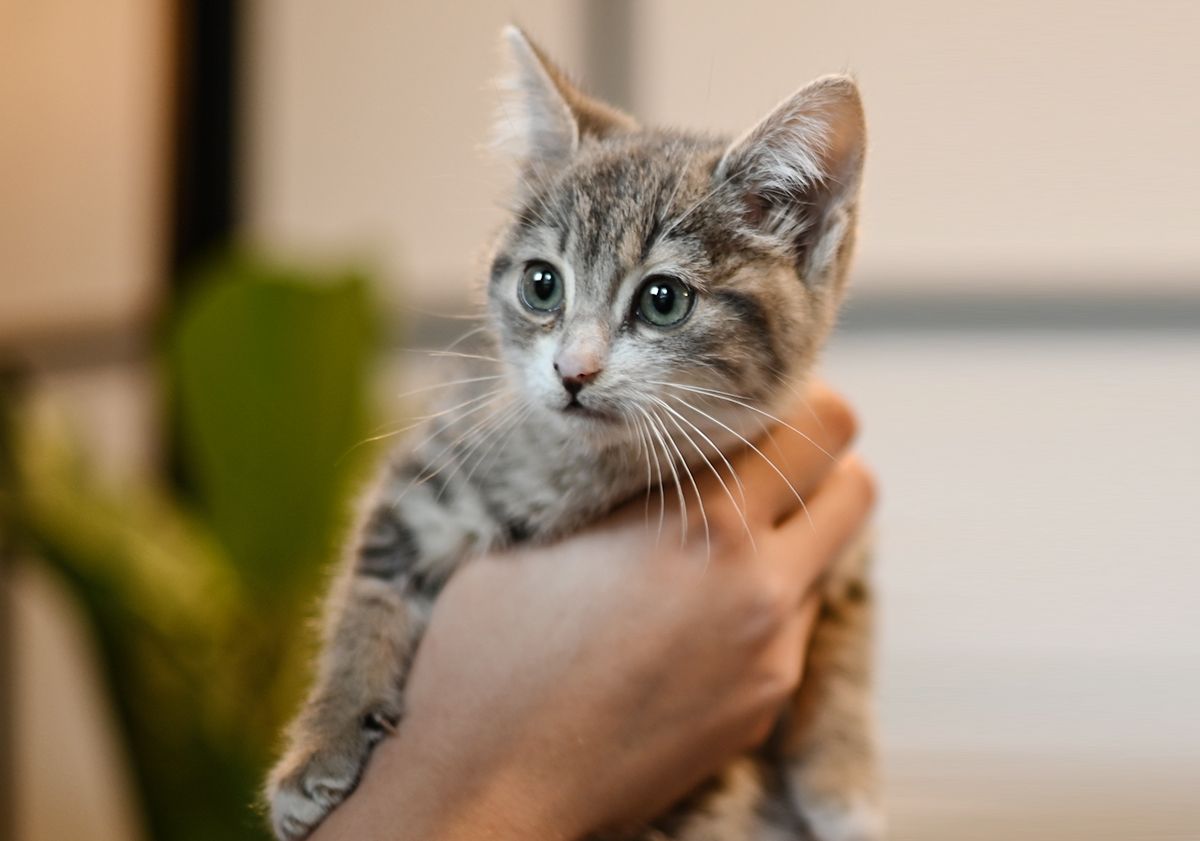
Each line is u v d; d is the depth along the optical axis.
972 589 0.63
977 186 0.61
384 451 0.43
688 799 0.37
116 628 0.45
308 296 0.47
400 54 0.69
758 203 0.38
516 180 0.40
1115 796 0.60
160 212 0.71
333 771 0.35
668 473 0.37
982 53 0.61
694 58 0.64
